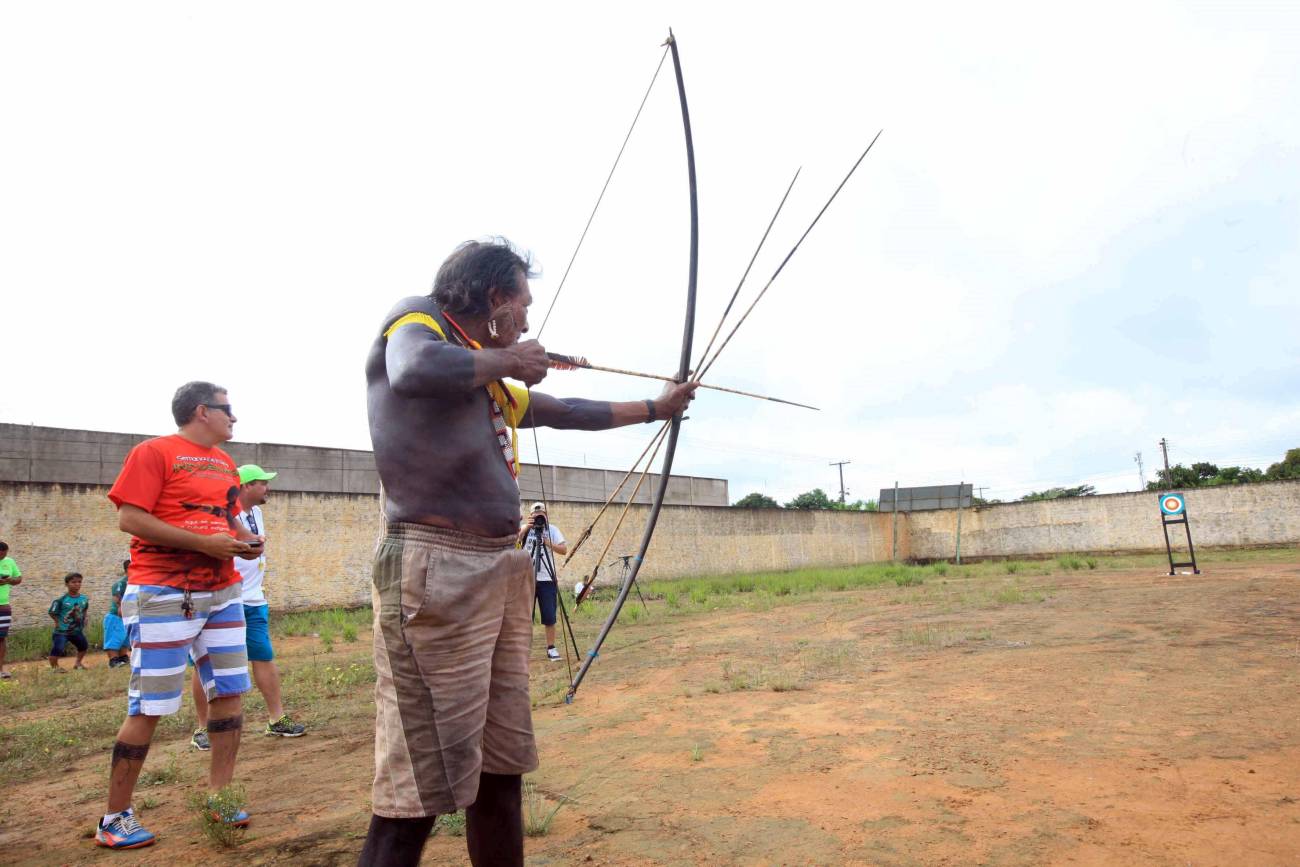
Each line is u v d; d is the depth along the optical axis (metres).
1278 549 29.14
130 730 3.43
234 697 3.73
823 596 16.98
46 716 7.27
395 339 1.79
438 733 1.79
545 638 10.31
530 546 9.03
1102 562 26.78
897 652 7.69
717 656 8.19
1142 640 7.44
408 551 1.81
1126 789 3.29
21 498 15.30
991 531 36.91
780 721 4.95
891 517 38.91
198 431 3.72
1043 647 7.35
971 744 4.12
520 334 2.12
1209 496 31.09
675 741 4.60
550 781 3.91
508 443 2.04
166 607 3.48
